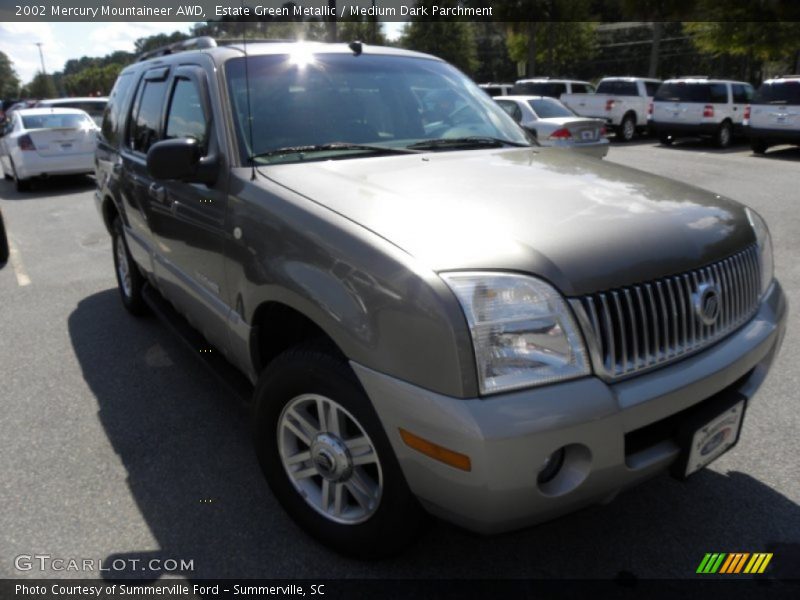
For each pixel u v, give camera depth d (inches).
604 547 104.4
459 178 109.7
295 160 121.0
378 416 84.7
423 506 86.2
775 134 634.8
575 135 473.4
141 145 171.3
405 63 154.6
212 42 147.7
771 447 130.9
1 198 492.1
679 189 113.3
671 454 89.6
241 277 110.3
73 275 268.4
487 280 79.5
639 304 85.4
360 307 85.0
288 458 105.5
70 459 131.2
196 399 156.2
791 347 178.1
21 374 171.5
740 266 100.6
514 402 76.8
